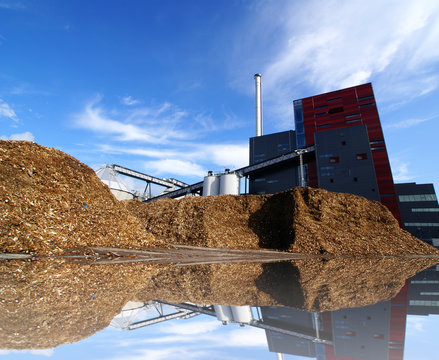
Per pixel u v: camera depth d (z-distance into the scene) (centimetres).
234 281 457
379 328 221
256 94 8069
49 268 552
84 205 1152
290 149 6906
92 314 233
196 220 1953
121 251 987
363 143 4666
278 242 1970
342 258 1316
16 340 165
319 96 6919
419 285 459
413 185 5600
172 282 431
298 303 303
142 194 5856
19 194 950
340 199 2280
